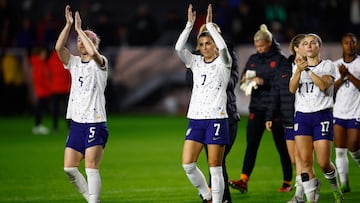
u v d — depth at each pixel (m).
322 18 82.62
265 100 34.28
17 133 65.19
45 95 65.50
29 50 68.25
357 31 82.12
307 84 28.91
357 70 34.06
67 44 74.94
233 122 30.22
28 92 81.31
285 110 32.12
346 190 34.34
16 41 80.38
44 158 49.19
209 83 27.84
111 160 47.88
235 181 34.34
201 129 27.94
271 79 34.16
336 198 30.09
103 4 100.69
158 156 49.59
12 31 80.94
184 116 79.56
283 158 34.94
